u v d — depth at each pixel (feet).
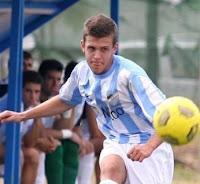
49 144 64.64
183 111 41.78
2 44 69.51
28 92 63.98
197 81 109.29
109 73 45.93
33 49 105.29
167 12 107.24
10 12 63.10
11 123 57.31
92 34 44.88
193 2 107.45
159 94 44.78
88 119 68.49
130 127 46.80
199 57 108.68
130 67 45.73
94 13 105.60
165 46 107.76
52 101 49.26
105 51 45.06
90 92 46.91
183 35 107.96
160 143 42.91
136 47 107.55
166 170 47.70
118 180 45.83
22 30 58.34
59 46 105.60
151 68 107.04
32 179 63.57
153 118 42.73
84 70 47.32
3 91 65.57
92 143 68.49
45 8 67.87
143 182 46.68
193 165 99.19
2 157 63.67
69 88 48.78
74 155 67.00
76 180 68.59
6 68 90.22
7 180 57.52
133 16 107.55
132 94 45.65
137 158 42.83
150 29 107.14
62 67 69.05
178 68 108.88
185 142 42.19
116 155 46.50
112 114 46.80
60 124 66.33
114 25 45.39
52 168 65.87
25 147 63.87
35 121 63.87
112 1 66.69
